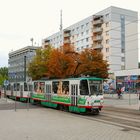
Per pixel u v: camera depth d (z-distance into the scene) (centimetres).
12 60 15350
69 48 4522
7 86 5206
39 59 5097
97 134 1292
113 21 8269
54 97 2864
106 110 2662
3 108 2856
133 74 7000
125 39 8525
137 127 1548
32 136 1238
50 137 1212
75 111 2406
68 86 2547
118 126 1580
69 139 1166
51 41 11206
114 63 8262
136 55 8794
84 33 9281
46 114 2255
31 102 3616
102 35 8581
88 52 4428
